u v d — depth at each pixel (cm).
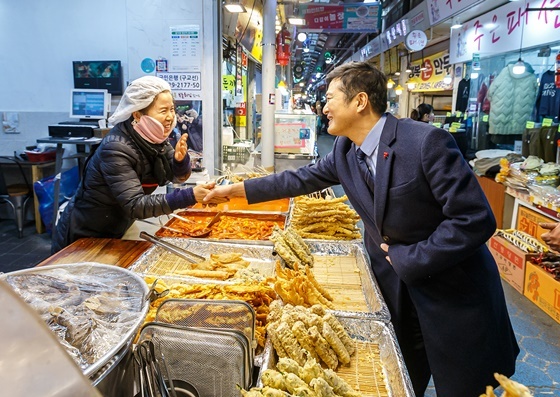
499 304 151
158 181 215
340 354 125
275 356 119
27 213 490
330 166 182
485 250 156
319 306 133
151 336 99
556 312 311
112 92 423
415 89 1029
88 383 52
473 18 648
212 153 388
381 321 138
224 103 506
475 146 621
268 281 152
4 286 53
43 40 433
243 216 257
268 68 473
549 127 441
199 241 202
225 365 96
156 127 189
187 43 369
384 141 144
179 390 97
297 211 243
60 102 447
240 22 466
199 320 108
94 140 392
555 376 249
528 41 493
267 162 478
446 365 147
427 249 134
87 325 90
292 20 578
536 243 364
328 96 151
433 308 147
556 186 383
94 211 205
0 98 451
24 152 456
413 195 139
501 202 470
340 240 217
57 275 114
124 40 423
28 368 50
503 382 68
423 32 689
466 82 686
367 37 1294
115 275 118
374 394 116
